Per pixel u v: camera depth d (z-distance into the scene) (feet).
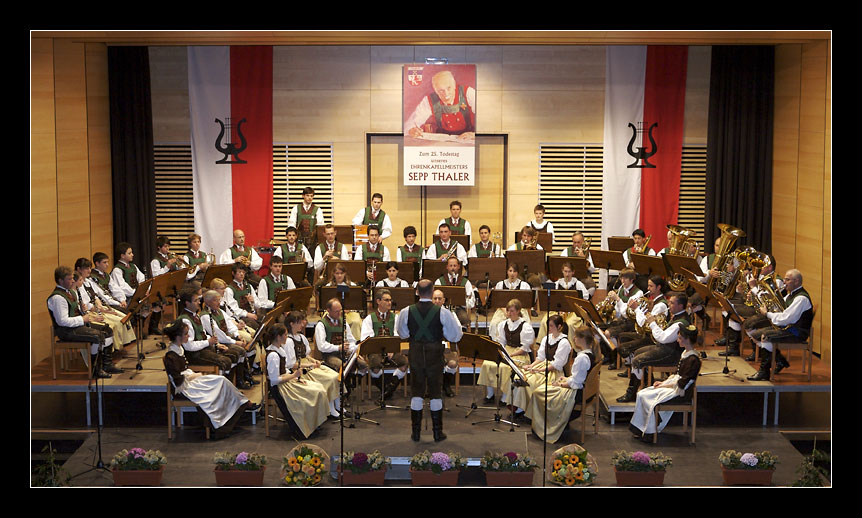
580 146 51.42
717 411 35.58
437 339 29.30
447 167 49.75
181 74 50.03
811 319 34.50
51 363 36.91
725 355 37.52
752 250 37.96
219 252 50.39
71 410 35.17
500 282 42.06
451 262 40.73
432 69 49.08
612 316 38.65
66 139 41.75
